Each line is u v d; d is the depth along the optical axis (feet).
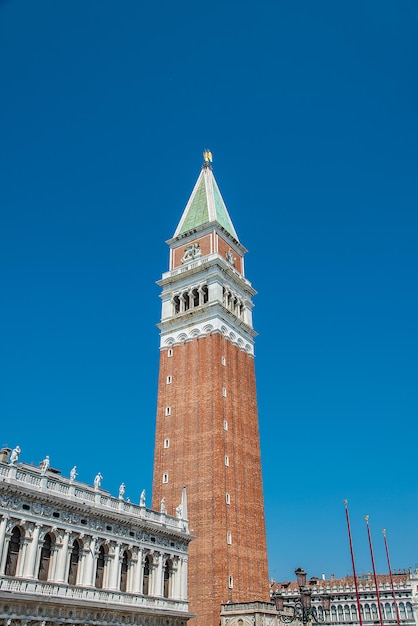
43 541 180.96
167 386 342.44
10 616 161.38
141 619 207.92
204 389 324.39
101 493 209.97
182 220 407.85
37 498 180.55
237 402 335.67
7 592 160.76
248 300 385.70
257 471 330.95
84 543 194.70
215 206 399.44
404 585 419.54
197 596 269.64
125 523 213.66
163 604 221.66
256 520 313.12
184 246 388.16
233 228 413.80
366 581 437.17
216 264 358.84
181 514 255.50
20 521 174.09
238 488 307.58
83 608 184.44
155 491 313.12
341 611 429.79
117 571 204.54
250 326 375.45
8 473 175.52
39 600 168.86
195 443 311.47
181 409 328.08
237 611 254.88
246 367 359.46
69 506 190.70
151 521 231.91
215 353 331.16
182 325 355.97
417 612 404.98
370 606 422.82
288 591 446.19
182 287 371.15
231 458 311.06
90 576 192.65
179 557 240.53
